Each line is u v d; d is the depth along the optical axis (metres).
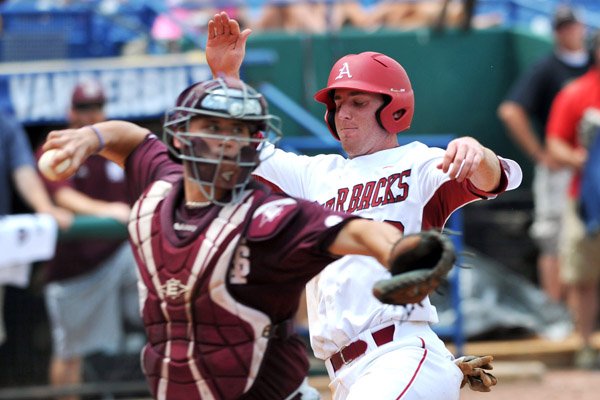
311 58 38.59
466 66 40.31
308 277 11.98
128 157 13.40
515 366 31.23
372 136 15.39
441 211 15.01
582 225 32.06
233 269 11.83
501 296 33.84
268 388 12.34
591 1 45.94
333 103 15.78
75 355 27.16
